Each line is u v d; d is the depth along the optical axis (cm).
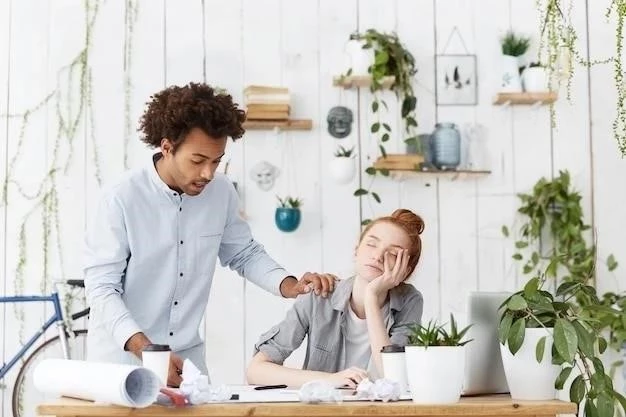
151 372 207
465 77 567
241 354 550
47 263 546
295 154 559
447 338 228
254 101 540
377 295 295
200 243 319
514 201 567
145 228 308
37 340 544
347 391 260
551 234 560
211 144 291
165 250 312
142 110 555
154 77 556
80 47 553
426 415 215
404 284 315
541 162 569
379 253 299
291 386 288
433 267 561
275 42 560
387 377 253
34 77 550
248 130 556
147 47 556
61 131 550
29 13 552
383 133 562
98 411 208
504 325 243
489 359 255
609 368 538
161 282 314
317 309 314
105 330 303
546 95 554
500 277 563
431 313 559
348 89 561
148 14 557
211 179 301
